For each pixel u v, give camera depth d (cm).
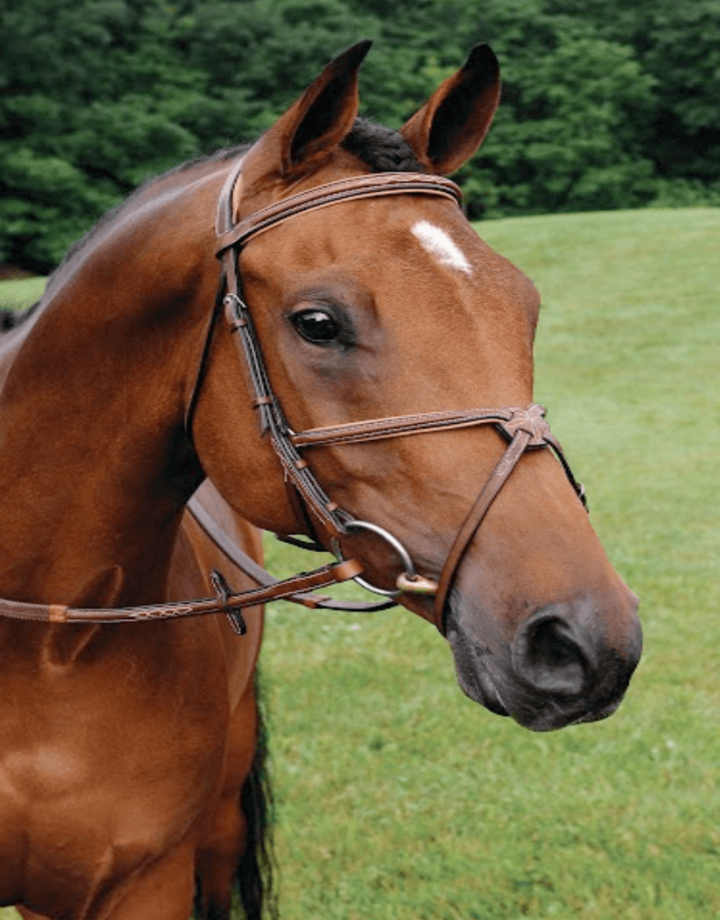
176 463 173
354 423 141
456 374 138
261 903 274
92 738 182
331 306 140
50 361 169
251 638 246
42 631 178
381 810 348
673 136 2664
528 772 369
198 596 205
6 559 178
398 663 450
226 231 150
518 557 133
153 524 178
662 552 577
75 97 2109
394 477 141
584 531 136
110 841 187
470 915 300
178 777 190
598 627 129
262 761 275
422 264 141
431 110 154
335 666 446
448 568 137
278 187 150
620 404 926
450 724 400
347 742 388
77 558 176
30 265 2022
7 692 182
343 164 150
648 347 1113
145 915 198
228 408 155
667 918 299
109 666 181
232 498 159
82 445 170
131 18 2242
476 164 2512
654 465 746
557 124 2467
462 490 137
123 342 164
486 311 141
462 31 2523
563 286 1365
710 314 1216
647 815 344
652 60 2591
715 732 392
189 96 2169
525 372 142
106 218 184
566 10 2688
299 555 598
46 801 183
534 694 130
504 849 327
